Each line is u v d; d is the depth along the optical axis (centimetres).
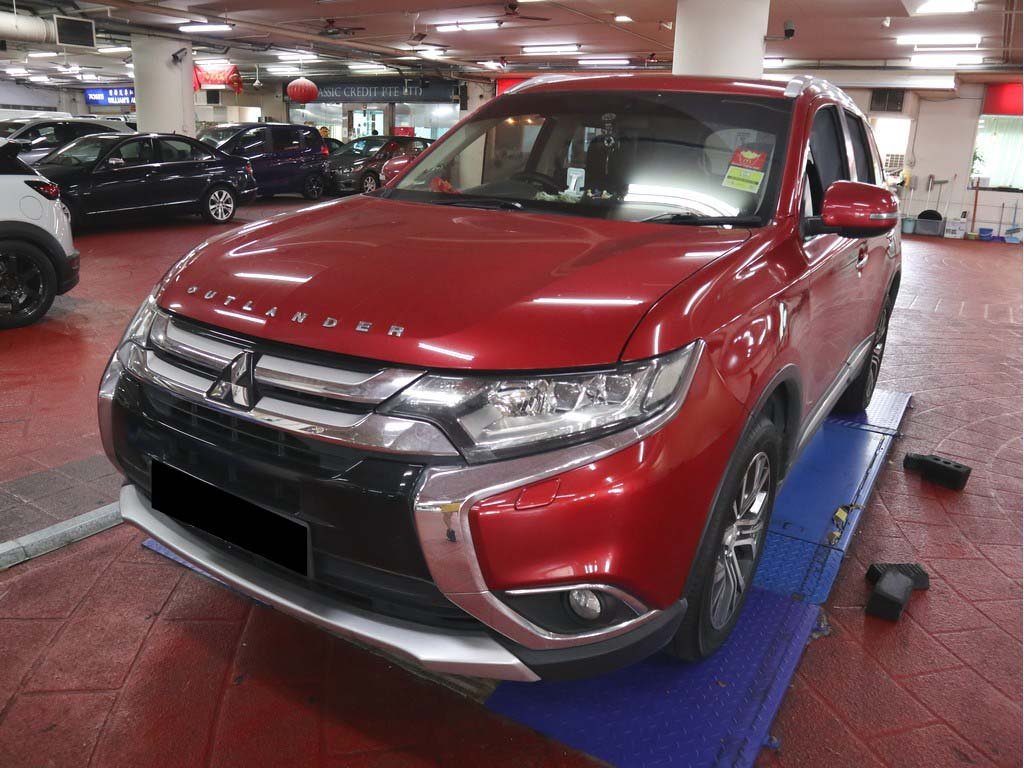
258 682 209
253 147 1493
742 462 192
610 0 1320
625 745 189
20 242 540
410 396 159
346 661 218
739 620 239
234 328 178
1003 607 261
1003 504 339
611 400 162
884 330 427
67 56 2522
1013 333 700
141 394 196
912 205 2005
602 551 159
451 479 155
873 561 287
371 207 260
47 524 279
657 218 241
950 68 1736
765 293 205
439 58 2198
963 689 219
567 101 291
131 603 240
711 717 199
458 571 157
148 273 780
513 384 159
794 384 229
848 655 231
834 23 1363
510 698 204
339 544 165
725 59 903
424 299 173
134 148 1084
